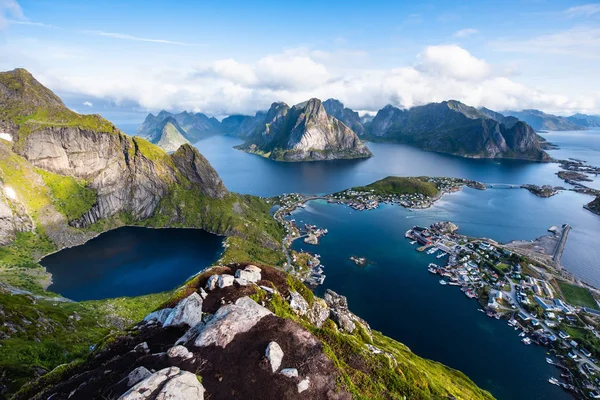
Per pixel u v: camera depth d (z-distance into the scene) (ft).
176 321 235.61
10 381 211.61
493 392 432.66
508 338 538.88
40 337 308.81
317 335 249.14
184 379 158.71
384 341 408.46
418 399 215.31
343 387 190.90
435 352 504.43
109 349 209.67
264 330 217.36
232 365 187.32
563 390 439.22
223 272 314.76
